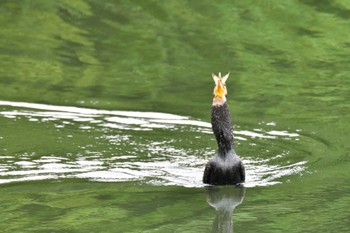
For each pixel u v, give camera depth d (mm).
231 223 11484
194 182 13133
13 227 11375
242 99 17422
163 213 11852
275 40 20438
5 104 16953
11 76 18750
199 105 17125
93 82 18500
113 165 13836
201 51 19953
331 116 16438
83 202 12305
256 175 13492
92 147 14664
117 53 20016
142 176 13391
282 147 14867
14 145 14617
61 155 14203
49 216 11781
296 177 13398
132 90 17984
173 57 19750
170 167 13820
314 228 11281
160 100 17406
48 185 12977
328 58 19516
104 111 16672
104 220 11609
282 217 11664
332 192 12688
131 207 12125
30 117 16250
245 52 19859
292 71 18875
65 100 17297
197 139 15203
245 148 14797
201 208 12078
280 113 16625
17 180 13164
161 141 15078
